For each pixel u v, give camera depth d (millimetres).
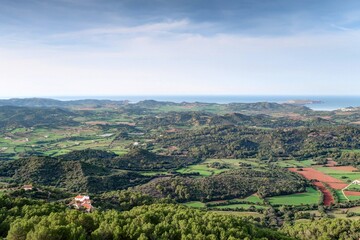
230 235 68875
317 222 100438
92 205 102562
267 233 82250
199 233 65250
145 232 64250
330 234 90750
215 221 79188
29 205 80750
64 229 57938
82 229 60500
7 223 66125
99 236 60531
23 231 57562
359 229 90625
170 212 83125
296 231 96375
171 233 65375
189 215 82312
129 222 70312
